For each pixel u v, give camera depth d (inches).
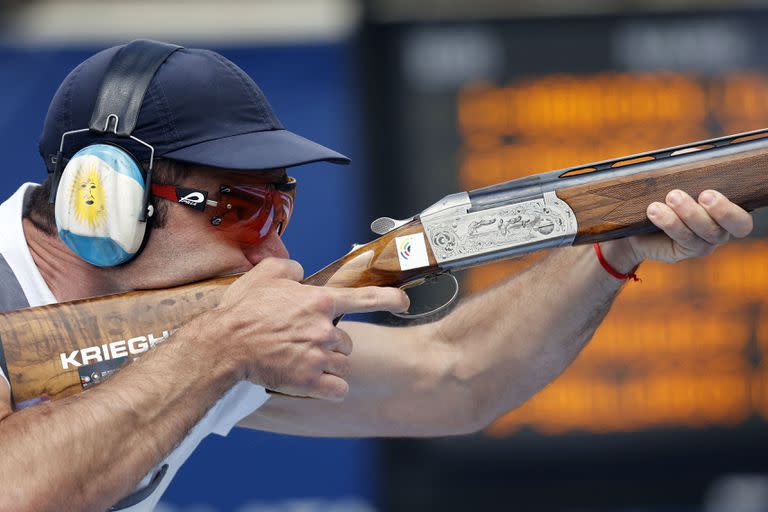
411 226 299.6
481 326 345.1
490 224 297.1
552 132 677.3
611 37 675.4
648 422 672.4
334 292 271.4
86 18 706.8
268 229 302.2
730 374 668.1
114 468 247.6
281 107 703.7
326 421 346.3
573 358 342.3
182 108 281.1
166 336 273.9
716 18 673.6
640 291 668.7
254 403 323.3
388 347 341.7
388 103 682.2
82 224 276.1
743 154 291.4
